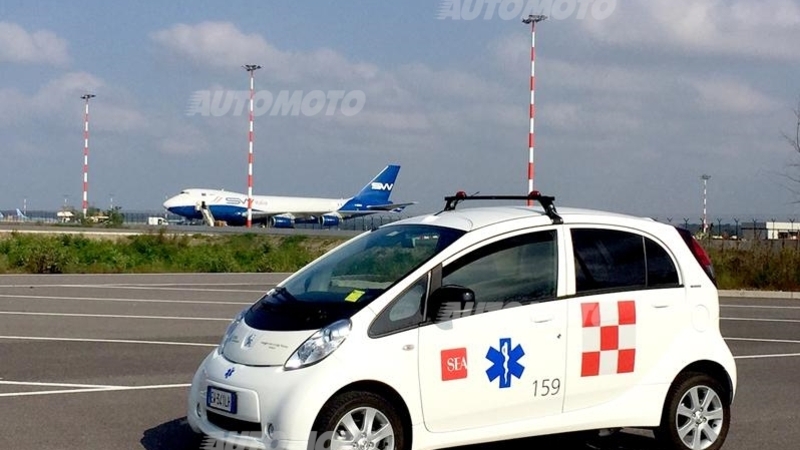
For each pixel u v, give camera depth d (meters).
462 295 6.00
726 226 30.03
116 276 27.45
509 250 6.47
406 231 6.85
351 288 6.39
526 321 6.36
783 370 11.37
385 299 6.08
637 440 7.73
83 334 13.52
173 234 42.09
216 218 68.38
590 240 6.75
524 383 6.34
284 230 51.94
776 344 13.84
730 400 7.09
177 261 33.12
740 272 25.39
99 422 7.95
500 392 6.27
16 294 20.22
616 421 6.65
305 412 5.77
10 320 15.16
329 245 42.34
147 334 13.60
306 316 6.16
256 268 32.66
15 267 29.89
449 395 6.12
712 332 7.03
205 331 14.02
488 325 6.25
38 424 7.84
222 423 6.21
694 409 6.94
